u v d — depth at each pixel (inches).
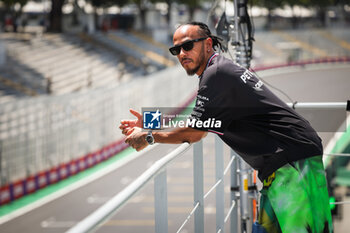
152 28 2085.4
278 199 94.3
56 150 711.1
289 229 92.7
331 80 929.5
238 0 132.7
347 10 2650.1
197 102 96.4
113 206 54.2
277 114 95.1
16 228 516.4
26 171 655.1
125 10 2262.6
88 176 719.1
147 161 796.6
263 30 2556.6
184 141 94.8
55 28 1721.2
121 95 874.8
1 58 1176.2
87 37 1669.5
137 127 103.2
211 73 94.9
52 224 528.1
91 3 1915.6
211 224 495.8
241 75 94.6
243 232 127.5
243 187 127.3
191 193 631.2
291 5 2630.4
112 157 834.8
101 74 1334.9
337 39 2506.2
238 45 132.2
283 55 2251.5
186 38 100.7
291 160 94.4
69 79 1201.4
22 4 1723.7
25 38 1470.2
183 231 494.6
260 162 98.0
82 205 591.5
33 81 1103.6
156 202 73.0
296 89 685.9
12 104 655.8
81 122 770.2
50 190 655.1
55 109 718.5
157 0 2092.8
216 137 111.6
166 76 1068.5
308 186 93.4
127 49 1694.1
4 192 600.4
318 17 2694.4
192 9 2172.7
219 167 112.5
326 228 94.4
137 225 519.5
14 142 639.1
